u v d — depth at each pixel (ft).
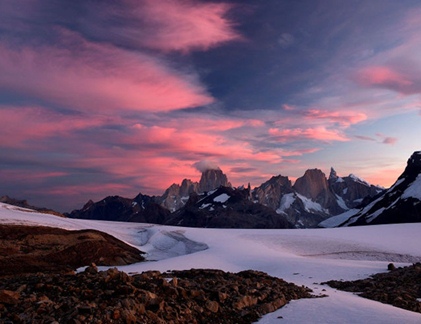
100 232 291.17
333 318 61.72
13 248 206.28
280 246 284.00
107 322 47.16
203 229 406.41
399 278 125.29
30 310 47.47
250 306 69.26
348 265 171.32
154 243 333.21
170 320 54.49
